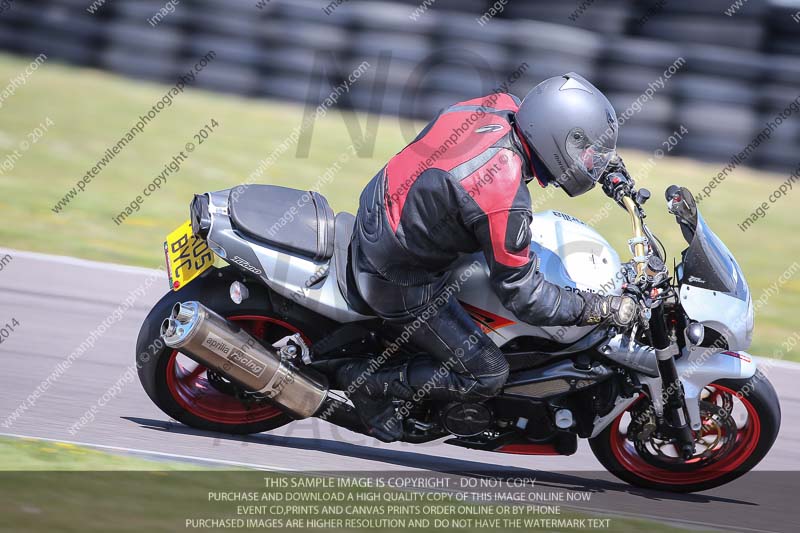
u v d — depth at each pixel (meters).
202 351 14.40
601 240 15.07
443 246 13.59
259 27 43.56
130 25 44.09
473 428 14.85
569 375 14.62
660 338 14.23
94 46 44.53
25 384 17.22
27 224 28.33
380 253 13.83
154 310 15.16
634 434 15.32
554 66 40.28
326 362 15.10
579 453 17.84
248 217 14.55
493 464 16.67
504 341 14.57
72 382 17.70
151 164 35.75
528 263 13.48
